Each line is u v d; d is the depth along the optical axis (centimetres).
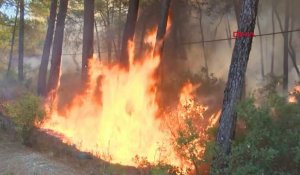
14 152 927
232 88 794
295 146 635
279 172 635
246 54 799
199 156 795
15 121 1027
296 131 640
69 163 894
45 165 841
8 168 827
